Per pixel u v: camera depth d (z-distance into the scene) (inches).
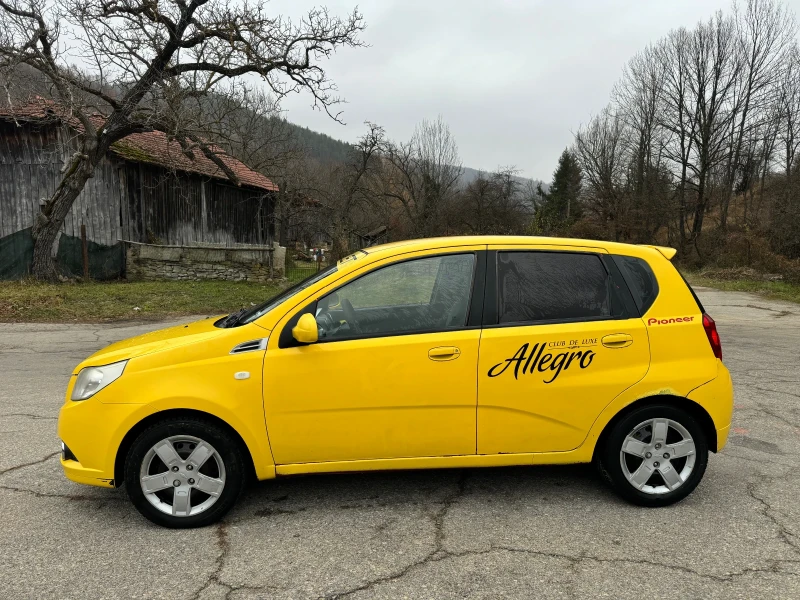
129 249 687.1
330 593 101.7
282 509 135.3
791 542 119.1
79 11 489.7
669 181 1439.5
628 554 114.4
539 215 1491.1
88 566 110.4
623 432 133.8
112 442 122.9
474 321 131.8
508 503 138.0
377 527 126.1
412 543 119.1
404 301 133.9
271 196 935.0
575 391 131.9
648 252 143.3
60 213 594.6
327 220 1283.2
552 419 132.2
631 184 1605.6
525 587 103.2
